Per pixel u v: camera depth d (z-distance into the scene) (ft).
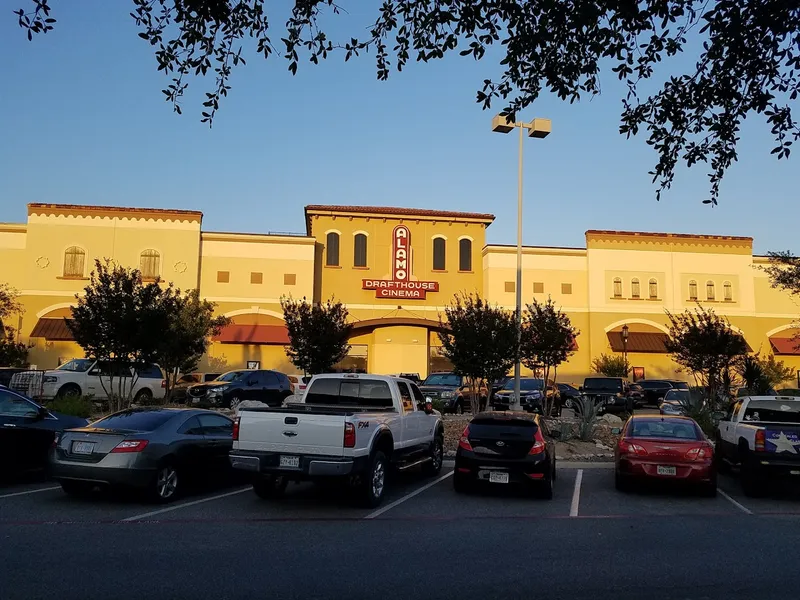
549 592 21.03
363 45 25.20
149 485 34.14
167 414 37.37
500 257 149.28
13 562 23.45
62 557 24.17
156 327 67.62
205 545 26.37
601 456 57.11
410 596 20.44
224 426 40.57
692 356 83.30
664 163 25.59
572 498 39.32
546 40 23.40
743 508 36.91
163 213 136.15
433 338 149.28
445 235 153.28
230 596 20.15
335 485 42.06
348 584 21.56
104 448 33.81
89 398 72.38
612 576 22.88
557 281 151.43
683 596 20.77
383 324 142.72
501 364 74.95
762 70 22.75
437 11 23.80
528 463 38.01
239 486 41.75
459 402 95.20
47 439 40.06
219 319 106.73
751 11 21.17
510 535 29.19
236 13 23.82
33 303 130.52
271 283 140.77
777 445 39.50
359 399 40.52
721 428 49.29
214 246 139.95
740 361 83.97
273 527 30.01
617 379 107.65
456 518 32.86
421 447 43.73
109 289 67.05
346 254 149.18
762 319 155.22
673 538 28.99
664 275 153.69
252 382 86.53
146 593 20.27
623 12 21.85
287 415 33.27
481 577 22.56
